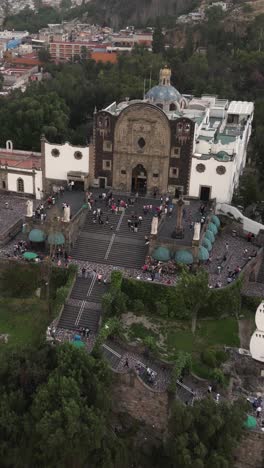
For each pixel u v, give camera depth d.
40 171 116.44
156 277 88.81
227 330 84.06
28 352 71.44
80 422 63.19
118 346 77.31
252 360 75.94
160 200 110.25
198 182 109.94
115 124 108.50
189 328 83.62
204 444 63.38
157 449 69.38
